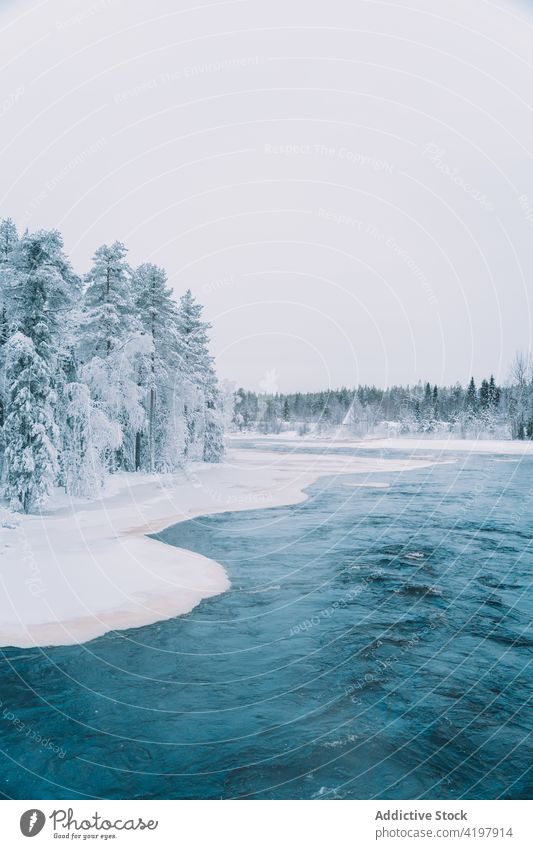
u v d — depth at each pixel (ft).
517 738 28.55
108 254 112.88
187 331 166.30
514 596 49.21
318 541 68.64
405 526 78.18
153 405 124.57
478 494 110.93
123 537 64.69
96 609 42.52
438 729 29.30
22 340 73.82
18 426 74.69
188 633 39.91
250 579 52.90
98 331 108.99
